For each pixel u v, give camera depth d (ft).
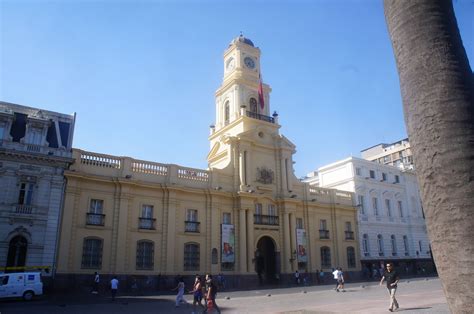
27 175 92.22
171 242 109.09
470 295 8.89
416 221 177.88
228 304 70.18
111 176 103.86
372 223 161.68
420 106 10.36
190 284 108.27
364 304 63.41
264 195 130.21
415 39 10.71
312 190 148.36
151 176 111.55
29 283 79.00
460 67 10.19
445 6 10.84
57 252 91.86
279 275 127.95
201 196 119.24
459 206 9.29
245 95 147.43
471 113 9.79
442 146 9.75
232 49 154.71
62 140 100.63
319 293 91.71
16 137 94.53
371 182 167.84
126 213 103.86
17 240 89.35
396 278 53.11
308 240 139.23
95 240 98.63
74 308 64.28
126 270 100.53
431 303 59.77
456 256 9.23
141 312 59.57
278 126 145.79
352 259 150.51
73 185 97.50
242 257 119.65
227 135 133.59
